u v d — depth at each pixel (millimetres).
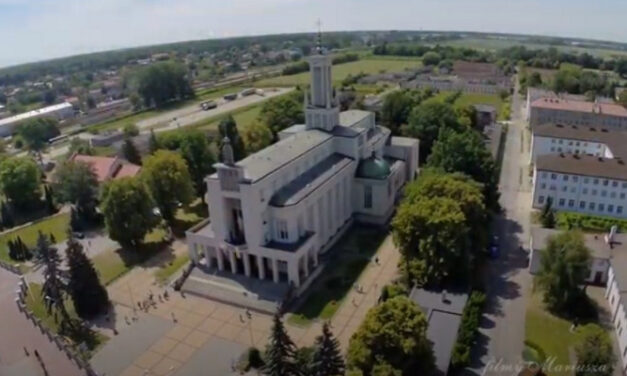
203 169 131125
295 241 89812
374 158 115188
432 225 79625
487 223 101875
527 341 71688
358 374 56094
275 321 62719
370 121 129875
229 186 86125
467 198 87938
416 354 58781
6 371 71125
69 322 81938
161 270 98500
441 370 62688
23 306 87438
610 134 144875
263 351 72750
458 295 77562
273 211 88500
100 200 113250
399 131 163625
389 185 115688
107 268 100375
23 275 102250
